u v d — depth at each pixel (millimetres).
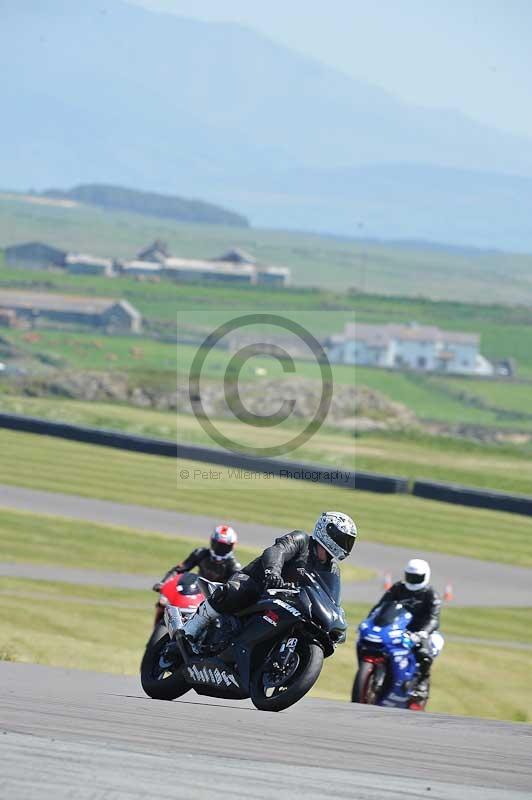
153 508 149750
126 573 109500
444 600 113812
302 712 31188
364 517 160875
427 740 25359
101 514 142375
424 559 135375
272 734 23406
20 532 125125
